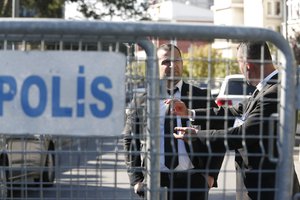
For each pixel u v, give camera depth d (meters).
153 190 5.54
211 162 7.04
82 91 5.11
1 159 5.80
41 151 5.66
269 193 5.81
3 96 5.12
